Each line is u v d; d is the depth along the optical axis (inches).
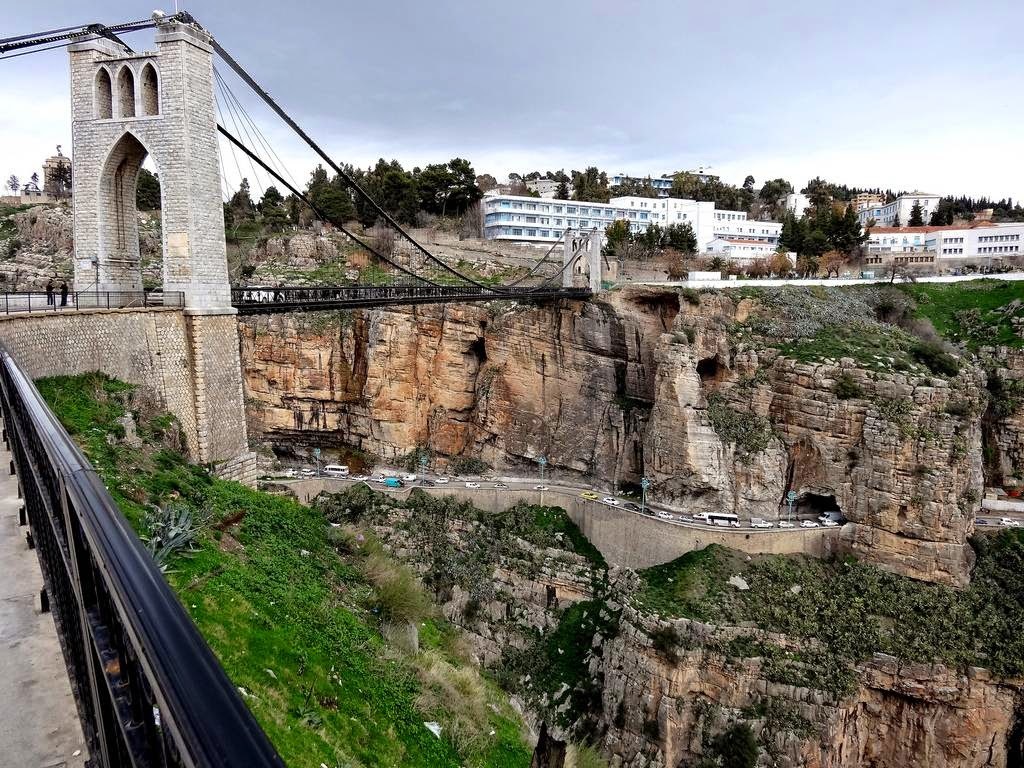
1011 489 2298.2
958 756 1566.2
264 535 853.8
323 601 741.9
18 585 299.1
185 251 1112.8
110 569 141.0
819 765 1513.3
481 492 2363.4
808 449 2038.6
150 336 1067.9
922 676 1568.7
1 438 544.1
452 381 2696.9
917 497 1824.6
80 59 1131.3
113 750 175.6
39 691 229.6
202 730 94.2
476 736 686.5
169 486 827.4
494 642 1881.2
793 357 2084.2
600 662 1759.4
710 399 2202.3
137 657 133.3
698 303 2304.4
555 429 2559.1
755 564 1851.6
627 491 2383.1
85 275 1158.3
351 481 2349.9
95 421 880.3
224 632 564.7
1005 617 1691.7
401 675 695.7
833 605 1731.1
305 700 545.0
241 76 1264.8
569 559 2119.8
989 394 2218.3
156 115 1094.4
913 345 2193.7
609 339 2464.3
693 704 1614.2
